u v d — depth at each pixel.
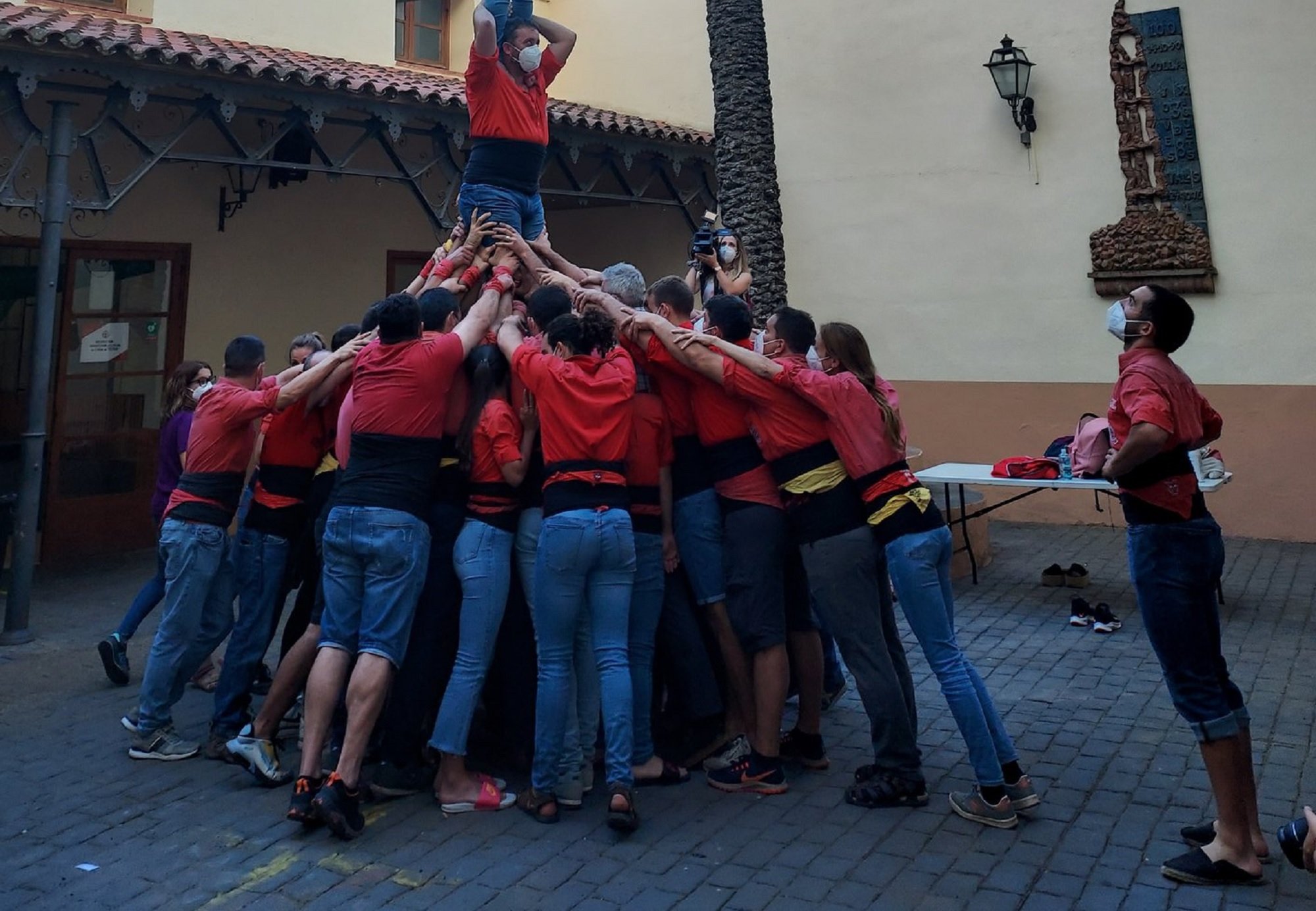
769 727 4.40
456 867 3.82
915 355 11.39
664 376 4.53
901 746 4.27
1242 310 9.69
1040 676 6.04
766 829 4.12
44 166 9.05
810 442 4.22
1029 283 10.74
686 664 4.60
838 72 11.72
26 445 6.98
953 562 8.63
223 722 4.93
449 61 13.53
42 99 8.62
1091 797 4.34
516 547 4.44
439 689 4.62
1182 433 3.67
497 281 4.71
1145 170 10.05
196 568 4.82
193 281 10.03
